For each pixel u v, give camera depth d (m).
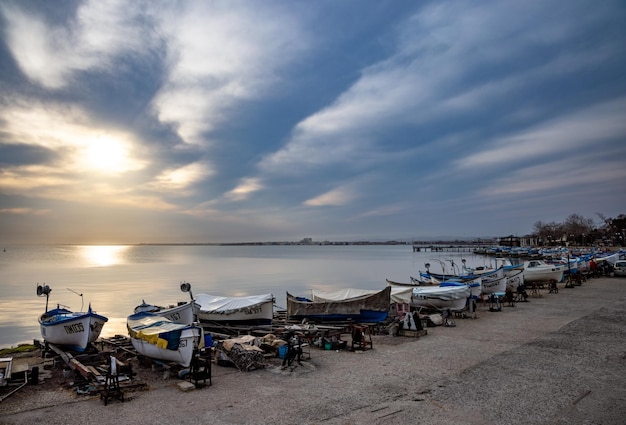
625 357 14.85
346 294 26.55
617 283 40.31
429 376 13.22
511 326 21.28
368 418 10.02
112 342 18.81
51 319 19.02
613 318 22.36
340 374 13.64
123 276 72.38
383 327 21.38
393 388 12.14
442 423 9.66
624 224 138.00
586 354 15.31
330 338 18.14
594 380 12.45
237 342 15.91
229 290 51.66
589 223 183.00
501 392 11.59
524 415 10.02
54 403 11.28
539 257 98.00
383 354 16.22
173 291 50.12
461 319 24.03
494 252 158.12
